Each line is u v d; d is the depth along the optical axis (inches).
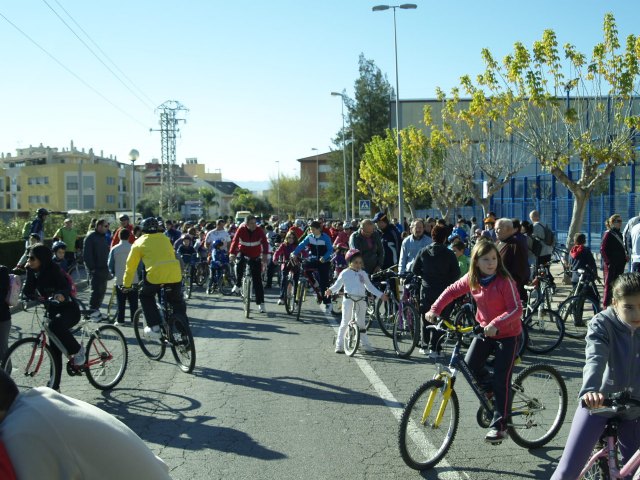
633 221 521.3
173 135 2415.1
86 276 900.6
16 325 516.1
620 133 696.4
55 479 85.1
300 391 302.2
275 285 841.5
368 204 1456.7
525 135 762.8
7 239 1034.1
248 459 215.2
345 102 2861.7
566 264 713.6
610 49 689.0
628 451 149.9
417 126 1988.2
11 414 88.3
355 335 383.9
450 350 390.6
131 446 90.6
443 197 1489.9
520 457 217.8
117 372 314.2
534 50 708.7
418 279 386.0
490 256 213.5
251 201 4274.1
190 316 548.7
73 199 3777.1
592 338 150.8
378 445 228.4
